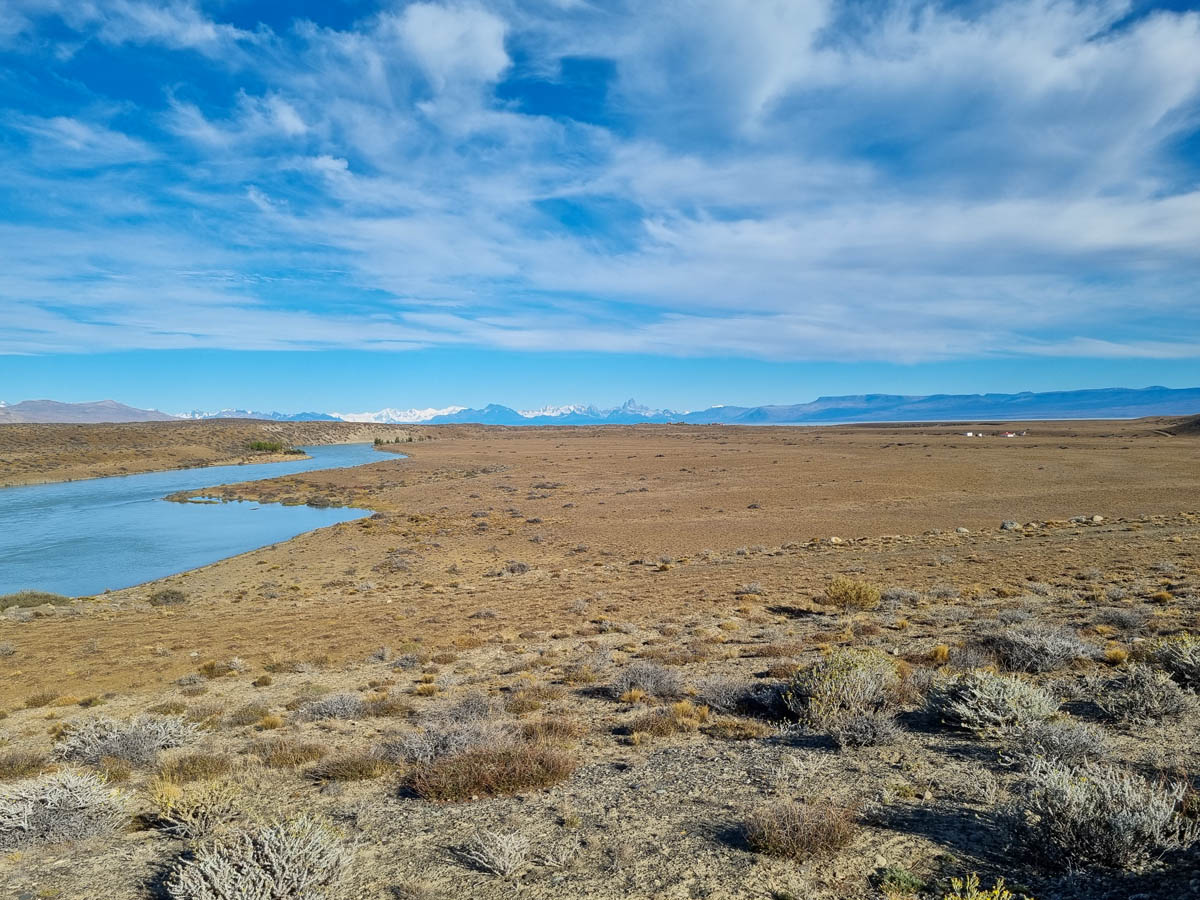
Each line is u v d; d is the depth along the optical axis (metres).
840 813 7.13
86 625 31.06
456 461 148.50
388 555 51.12
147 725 12.67
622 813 7.92
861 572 33.97
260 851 6.43
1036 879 5.75
